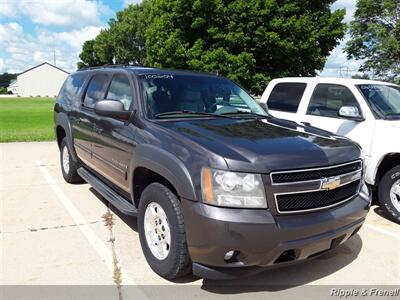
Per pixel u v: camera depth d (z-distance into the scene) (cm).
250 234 292
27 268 377
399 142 532
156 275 367
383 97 621
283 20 1828
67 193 632
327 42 2044
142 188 414
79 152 604
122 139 425
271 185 302
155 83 450
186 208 315
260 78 1891
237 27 1839
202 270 316
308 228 308
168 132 363
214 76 515
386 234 489
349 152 361
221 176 300
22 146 1129
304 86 704
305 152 328
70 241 442
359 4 2991
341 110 593
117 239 450
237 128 383
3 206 563
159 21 2027
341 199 348
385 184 540
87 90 591
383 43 2833
